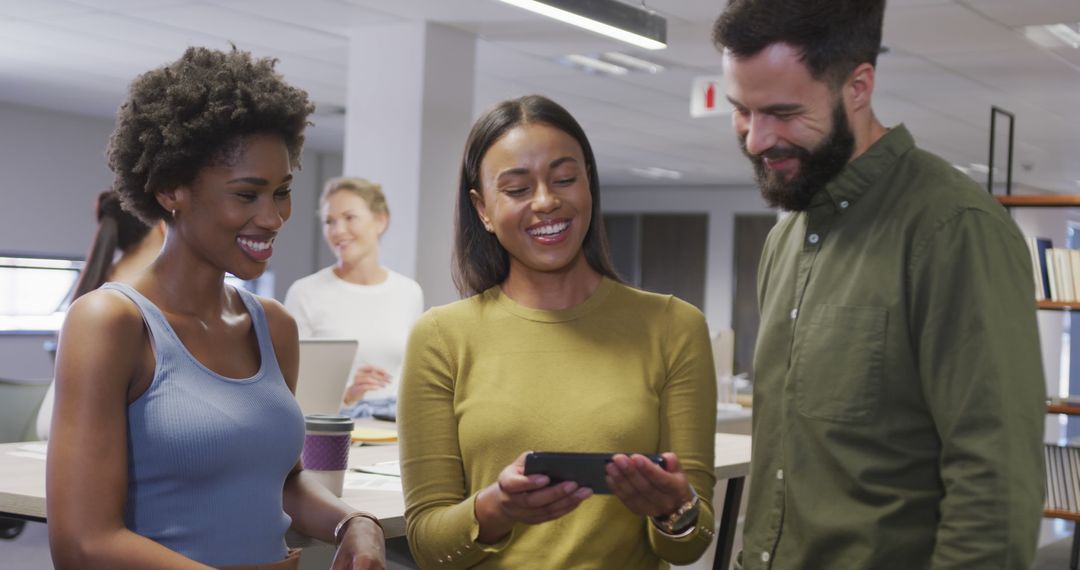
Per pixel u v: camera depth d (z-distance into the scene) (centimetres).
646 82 755
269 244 159
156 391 149
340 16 589
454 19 589
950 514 138
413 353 166
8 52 732
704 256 1488
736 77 149
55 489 141
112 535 141
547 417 157
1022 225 1230
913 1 509
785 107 146
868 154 154
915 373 147
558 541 158
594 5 452
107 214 299
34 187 996
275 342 174
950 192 147
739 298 1461
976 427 138
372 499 212
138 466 148
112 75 798
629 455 142
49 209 1008
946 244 143
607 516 159
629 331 165
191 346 155
